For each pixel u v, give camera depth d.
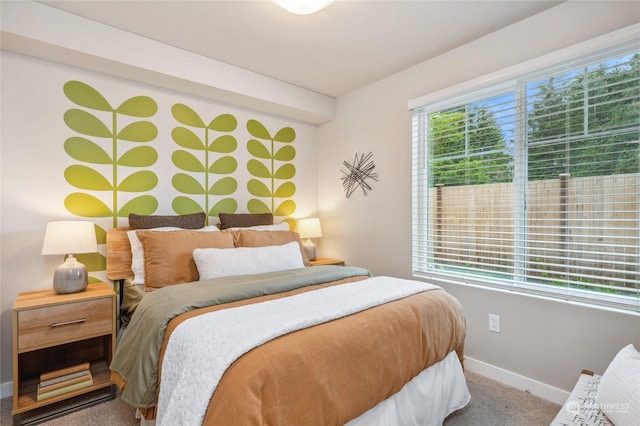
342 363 1.22
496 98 2.33
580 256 1.95
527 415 1.86
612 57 1.82
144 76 2.50
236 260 2.21
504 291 2.24
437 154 2.69
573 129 1.97
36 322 1.79
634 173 1.76
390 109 3.00
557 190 2.04
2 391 2.06
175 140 2.82
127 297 2.21
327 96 3.50
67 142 2.32
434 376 1.71
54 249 1.98
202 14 2.09
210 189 3.03
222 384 1.01
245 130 3.25
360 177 3.28
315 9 1.92
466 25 2.21
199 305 1.55
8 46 2.05
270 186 3.44
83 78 2.38
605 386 1.35
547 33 2.04
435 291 1.91
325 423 1.13
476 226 2.44
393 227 2.98
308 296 1.68
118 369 1.62
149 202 2.69
